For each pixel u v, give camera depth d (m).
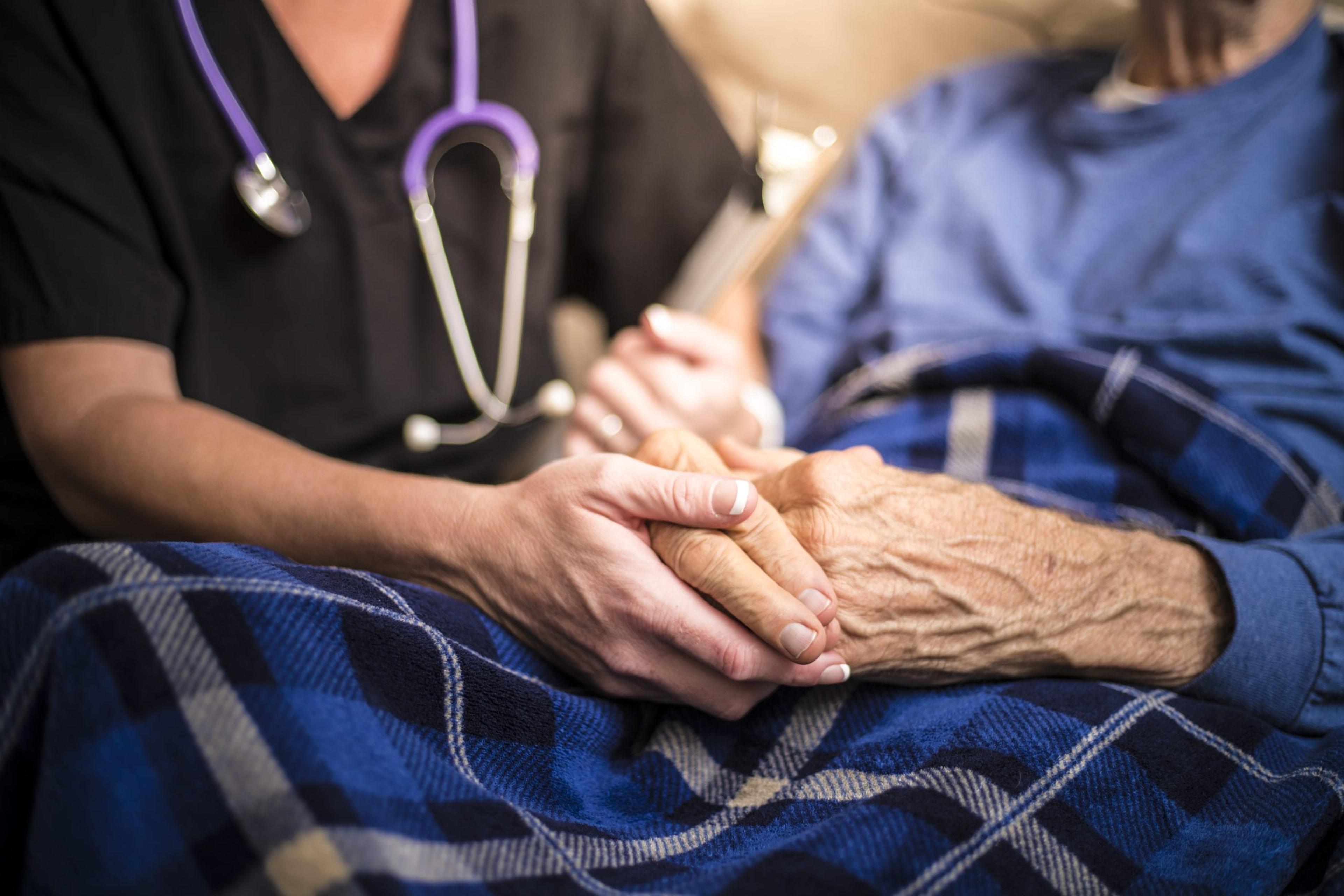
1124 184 0.98
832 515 0.57
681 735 0.58
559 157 1.03
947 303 1.03
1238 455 0.74
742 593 0.50
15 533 0.87
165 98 0.83
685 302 1.10
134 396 0.70
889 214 1.16
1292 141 0.92
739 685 0.54
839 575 0.56
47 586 0.40
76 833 0.37
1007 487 0.80
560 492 0.54
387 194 0.92
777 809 0.51
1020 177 1.06
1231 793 0.52
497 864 0.41
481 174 0.97
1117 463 0.81
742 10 1.36
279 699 0.40
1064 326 0.95
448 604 0.54
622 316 1.18
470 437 1.00
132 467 0.65
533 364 1.04
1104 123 1.00
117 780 0.37
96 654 0.38
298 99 0.87
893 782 0.50
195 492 0.63
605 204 1.12
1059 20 1.23
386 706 0.45
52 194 0.76
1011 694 0.56
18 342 0.73
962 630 0.57
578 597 0.53
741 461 0.69
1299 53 0.94
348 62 0.90
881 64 1.32
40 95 0.77
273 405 0.91
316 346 0.91
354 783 0.39
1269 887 0.47
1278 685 0.60
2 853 0.40
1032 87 1.13
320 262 0.90
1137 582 0.60
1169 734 0.54
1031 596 0.58
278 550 0.62
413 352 0.95
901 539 0.57
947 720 0.54
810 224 1.21
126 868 0.37
